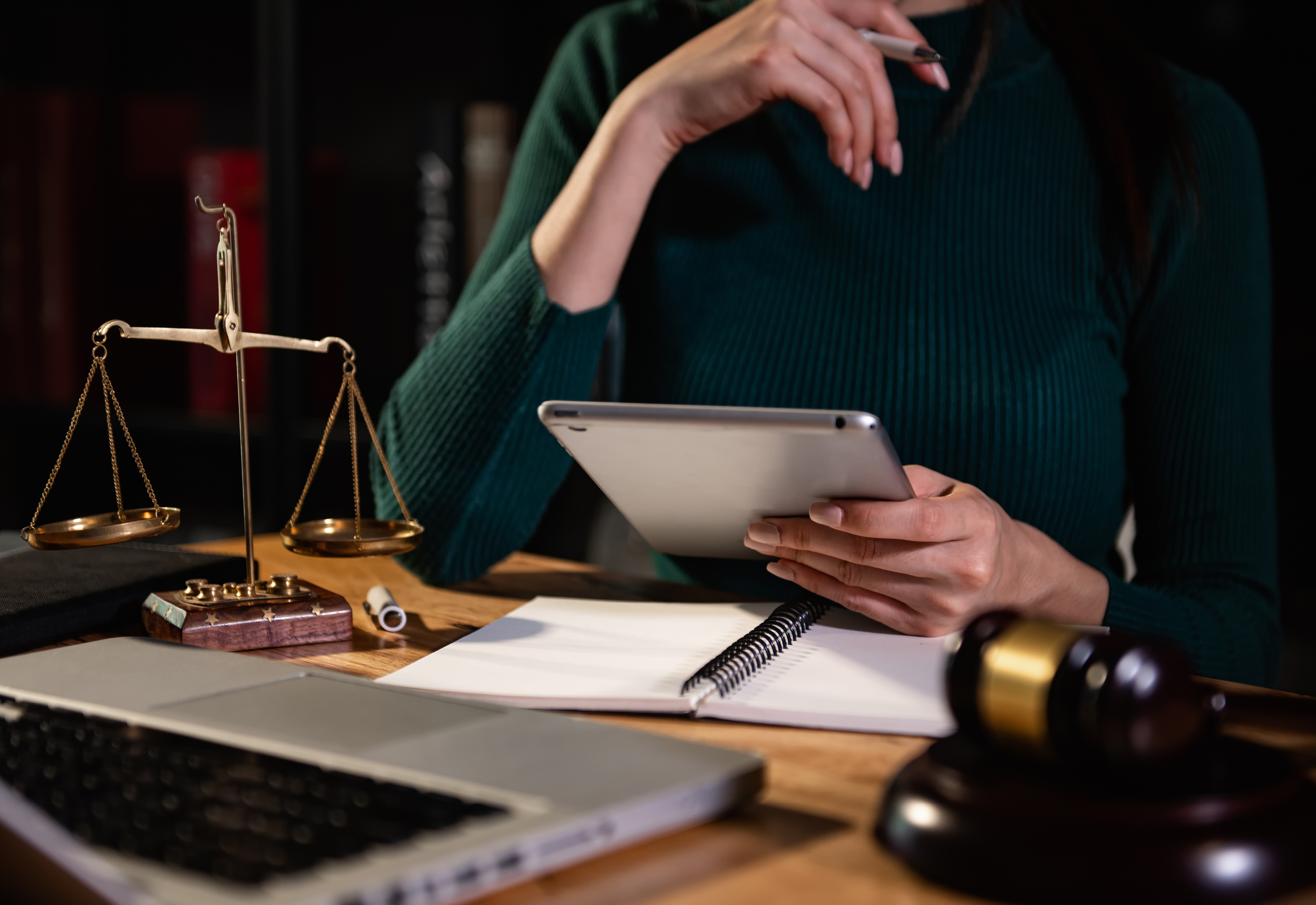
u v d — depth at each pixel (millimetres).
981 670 395
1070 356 958
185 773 408
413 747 431
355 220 1627
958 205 1010
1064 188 1014
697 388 1005
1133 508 1066
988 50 1002
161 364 1743
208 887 313
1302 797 381
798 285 1018
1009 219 1007
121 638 608
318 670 545
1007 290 984
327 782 399
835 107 858
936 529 646
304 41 1571
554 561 982
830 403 976
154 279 1733
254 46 1854
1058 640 385
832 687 576
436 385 941
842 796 458
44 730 462
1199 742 378
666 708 555
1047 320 971
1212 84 1074
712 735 534
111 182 1698
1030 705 375
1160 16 1529
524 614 727
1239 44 1508
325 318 1630
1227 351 1001
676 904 366
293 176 1572
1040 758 378
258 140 1862
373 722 461
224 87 1887
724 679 569
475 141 1512
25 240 1684
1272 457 1021
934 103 1028
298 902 305
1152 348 1013
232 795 385
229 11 1867
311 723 457
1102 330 993
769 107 902
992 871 362
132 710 476
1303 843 362
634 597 838
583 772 411
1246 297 1017
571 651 641
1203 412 989
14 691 507
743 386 992
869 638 670
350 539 727
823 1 898
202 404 1679
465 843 345
